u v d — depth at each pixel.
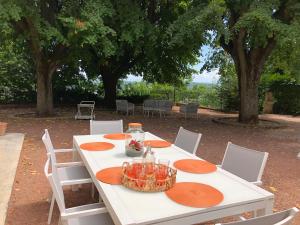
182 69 17.19
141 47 12.20
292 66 13.77
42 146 6.82
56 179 2.71
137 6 10.56
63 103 17.55
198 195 2.26
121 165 2.94
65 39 9.48
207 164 3.05
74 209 2.75
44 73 11.80
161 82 18.16
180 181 2.57
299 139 9.02
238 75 11.95
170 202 2.14
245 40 11.12
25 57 15.91
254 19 8.48
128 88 20.56
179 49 13.48
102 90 18.88
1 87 15.89
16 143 6.94
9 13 7.98
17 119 10.98
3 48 14.76
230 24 10.53
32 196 4.04
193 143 4.02
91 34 9.11
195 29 8.92
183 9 12.41
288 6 9.43
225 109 16.94
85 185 4.46
